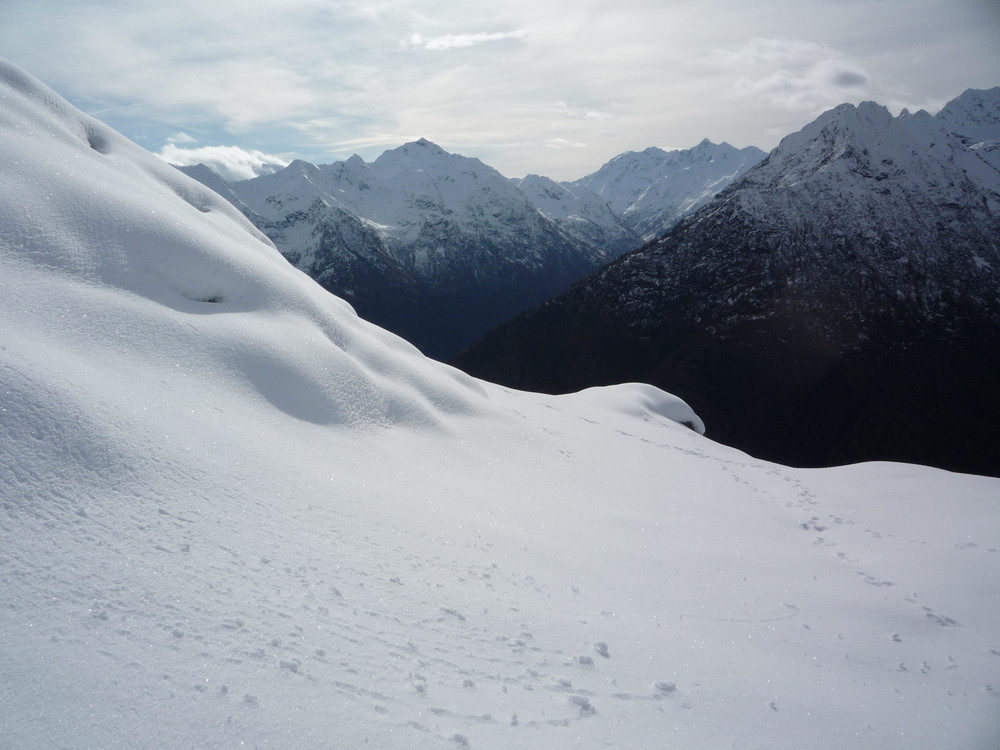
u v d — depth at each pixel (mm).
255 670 6289
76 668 5855
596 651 8344
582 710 6910
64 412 9609
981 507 17688
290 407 15414
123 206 17391
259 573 8117
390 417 18312
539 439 22609
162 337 14555
